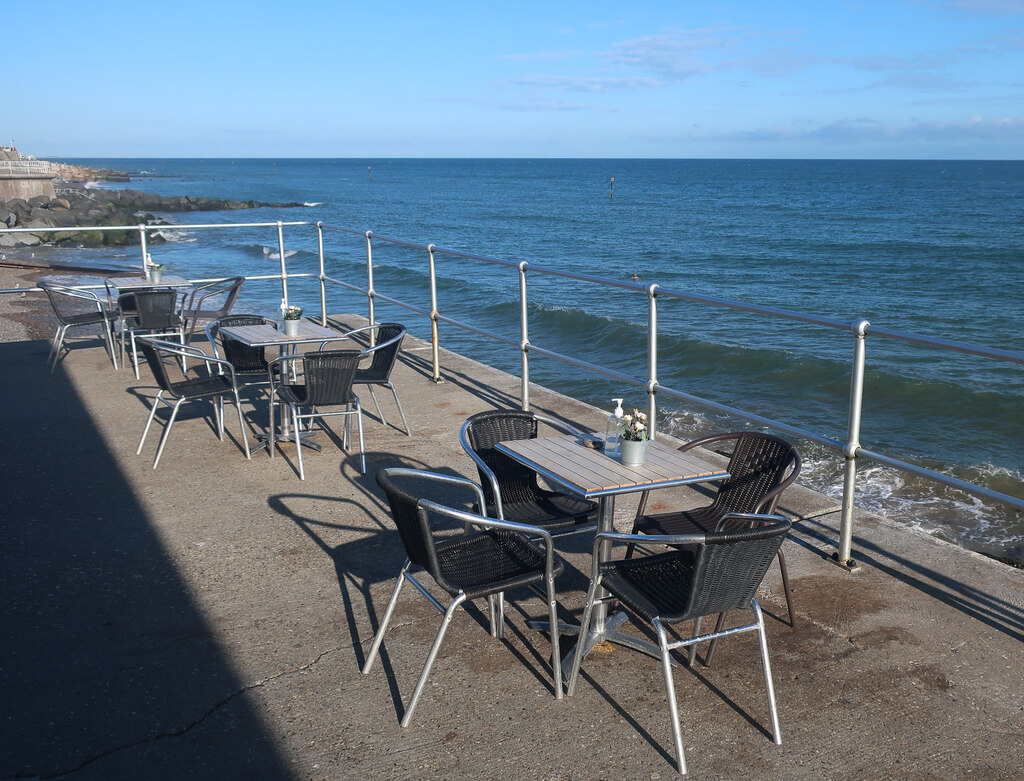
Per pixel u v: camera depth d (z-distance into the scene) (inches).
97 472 198.1
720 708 108.7
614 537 106.3
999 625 129.0
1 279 661.9
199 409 255.4
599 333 658.8
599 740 102.0
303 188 3900.1
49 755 98.4
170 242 1453.0
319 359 192.9
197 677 115.1
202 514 173.6
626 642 122.8
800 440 338.0
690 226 1836.9
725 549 97.8
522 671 117.3
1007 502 122.6
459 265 1196.5
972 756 98.9
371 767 96.9
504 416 156.4
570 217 2123.5
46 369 302.5
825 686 113.5
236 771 96.1
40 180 2018.9
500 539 126.8
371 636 126.4
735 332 684.1
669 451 135.6
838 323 143.8
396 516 111.3
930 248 1362.0
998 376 536.7
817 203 2571.4
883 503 259.9
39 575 145.4
